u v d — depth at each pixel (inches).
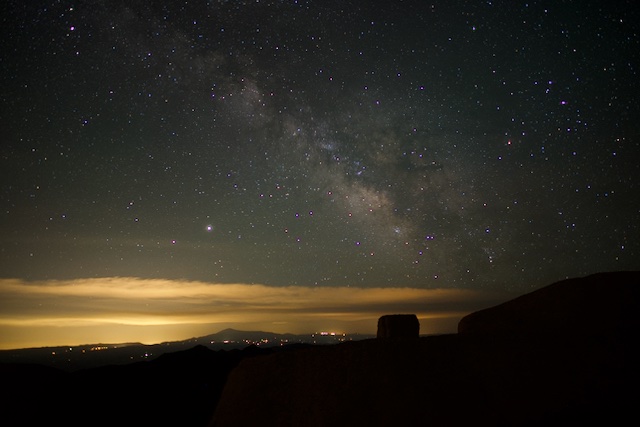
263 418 106.6
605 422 83.7
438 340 106.5
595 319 114.3
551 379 92.5
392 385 99.4
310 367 110.6
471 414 91.0
